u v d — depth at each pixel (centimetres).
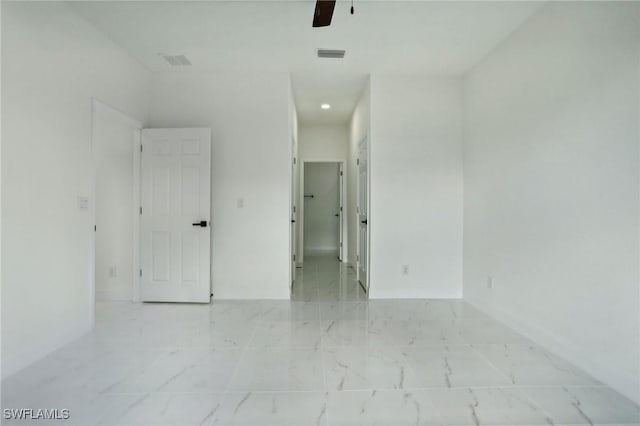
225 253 398
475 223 376
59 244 258
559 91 248
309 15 278
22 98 226
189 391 198
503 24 290
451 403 187
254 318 331
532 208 279
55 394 194
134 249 384
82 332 283
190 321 321
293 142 478
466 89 397
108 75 318
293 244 495
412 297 407
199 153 378
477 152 371
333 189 836
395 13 273
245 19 284
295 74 403
